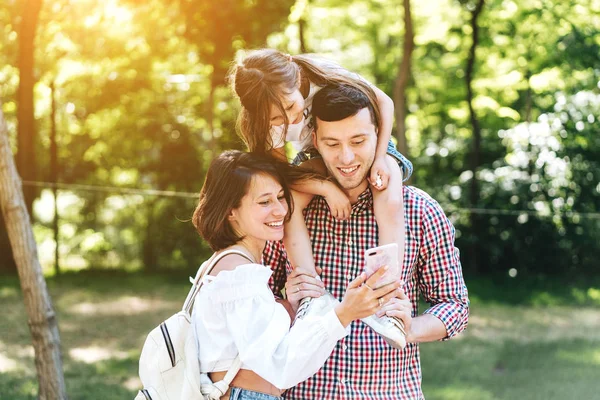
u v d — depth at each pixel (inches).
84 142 617.3
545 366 315.9
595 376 301.4
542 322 418.3
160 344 94.2
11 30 538.0
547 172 577.0
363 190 103.8
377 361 100.7
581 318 433.1
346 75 106.4
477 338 369.7
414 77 631.8
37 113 613.9
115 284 502.3
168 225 579.8
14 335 352.5
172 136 606.5
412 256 104.0
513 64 574.2
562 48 554.6
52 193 609.6
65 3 514.9
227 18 509.7
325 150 98.7
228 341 93.4
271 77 104.0
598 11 543.8
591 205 574.9
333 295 103.8
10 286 474.3
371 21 631.2
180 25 527.8
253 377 95.5
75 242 581.0
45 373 191.2
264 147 106.5
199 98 604.7
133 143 615.2
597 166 575.5
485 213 577.9
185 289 490.6
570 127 575.2
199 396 93.5
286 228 103.4
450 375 298.7
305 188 102.8
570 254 573.9
